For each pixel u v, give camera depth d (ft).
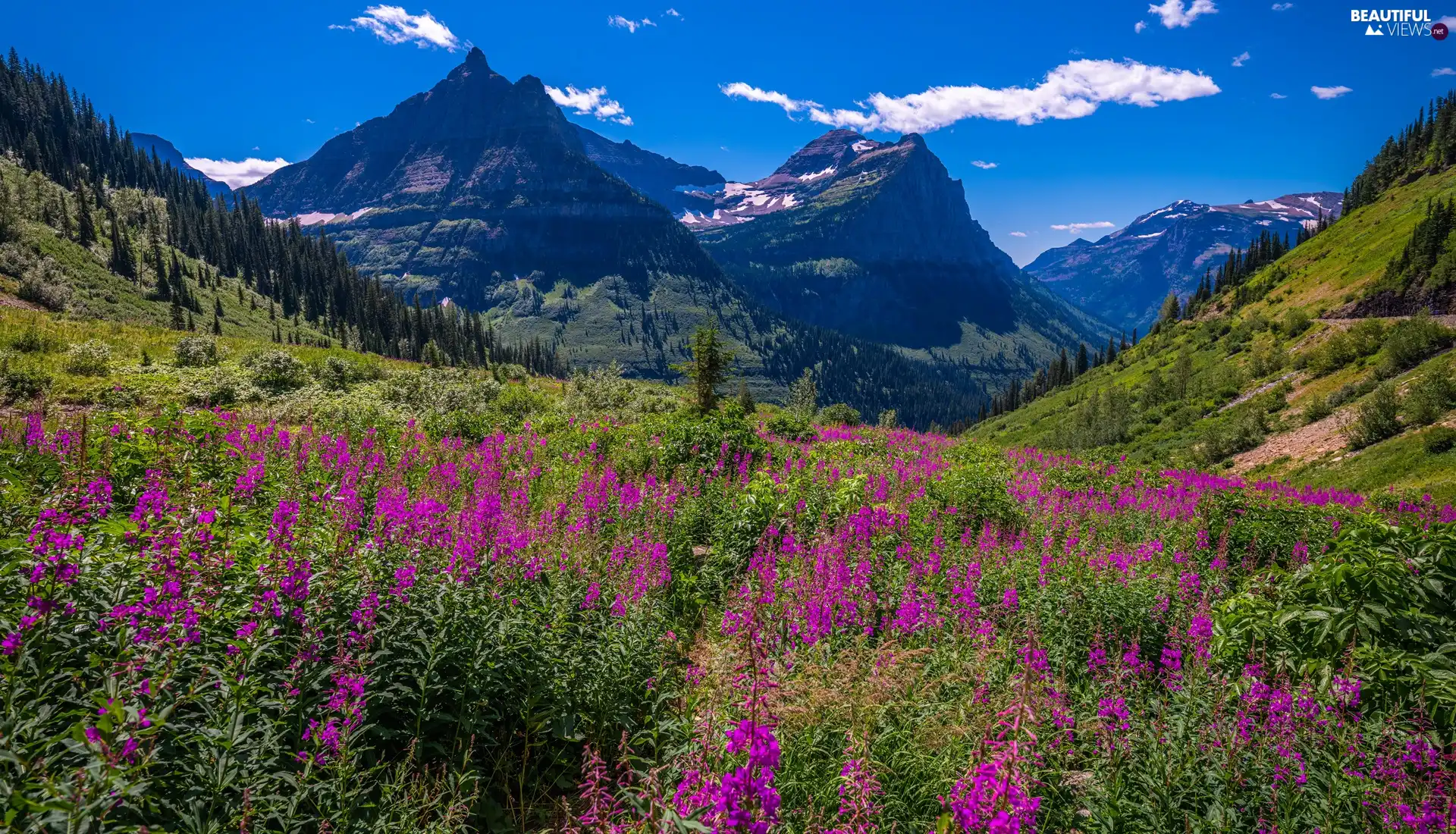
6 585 14.11
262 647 14.10
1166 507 47.34
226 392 81.71
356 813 13.51
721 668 18.62
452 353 528.22
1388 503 60.03
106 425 36.55
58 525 14.99
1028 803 10.30
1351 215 446.60
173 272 451.94
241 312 482.69
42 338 104.37
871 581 26.25
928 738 16.98
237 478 25.45
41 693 12.37
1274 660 18.93
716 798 10.39
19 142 614.34
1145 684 20.51
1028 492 51.88
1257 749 15.70
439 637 16.61
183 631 13.42
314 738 13.70
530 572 21.15
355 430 57.52
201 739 12.40
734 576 29.22
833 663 19.30
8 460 28.04
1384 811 13.73
